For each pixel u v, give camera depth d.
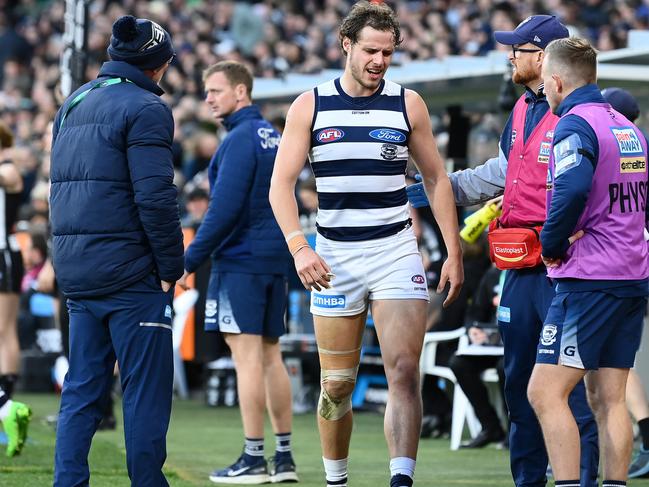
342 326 16.25
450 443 26.75
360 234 16.11
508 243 16.34
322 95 16.03
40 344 39.03
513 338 16.70
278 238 21.00
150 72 15.95
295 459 23.61
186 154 47.19
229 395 34.41
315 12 65.31
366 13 15.73
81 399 15.70
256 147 20.78
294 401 32.53
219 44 65.75
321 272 15.76
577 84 15.55
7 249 27.59
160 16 70.25
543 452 16.70
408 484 15.60
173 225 15.33
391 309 16.02
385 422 15.88
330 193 16.12
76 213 15.46
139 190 15.18
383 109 16.00
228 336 21.02
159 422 15.53
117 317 15.53
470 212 30.66
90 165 15.40
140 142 15.23
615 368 15.83
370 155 15.94
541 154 16.34
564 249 15.12
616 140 15.29
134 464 15.44
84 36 27.53
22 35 75.69
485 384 26.03
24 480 19.81
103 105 15.44
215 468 22.25
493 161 17.45
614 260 15.22
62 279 15.70
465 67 28.67
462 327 26.86
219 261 20.95
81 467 15.52
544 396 15.36
